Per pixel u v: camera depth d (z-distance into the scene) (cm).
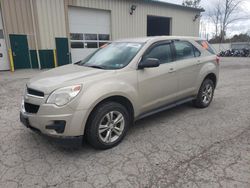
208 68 529
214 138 384
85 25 1416
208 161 311
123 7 1559
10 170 294
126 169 295
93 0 1395
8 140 379
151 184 264
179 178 274
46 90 311
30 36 1252
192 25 2133
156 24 2109
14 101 620
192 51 508
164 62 436
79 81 322
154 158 321
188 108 550
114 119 357
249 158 318
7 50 1221
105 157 325
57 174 285
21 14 1209
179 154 331
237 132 409
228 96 673
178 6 1917
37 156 328
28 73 1118
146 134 403
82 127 313
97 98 320
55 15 1288
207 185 261
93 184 265
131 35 1655
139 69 386
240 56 2823
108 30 1532
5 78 973
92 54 475
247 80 962
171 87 447
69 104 303
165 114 508
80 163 310
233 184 262
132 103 373
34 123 319
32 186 262
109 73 353
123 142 372
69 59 1383
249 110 535
